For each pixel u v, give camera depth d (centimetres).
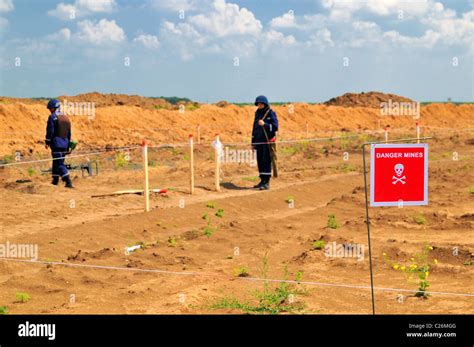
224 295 965
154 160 3028
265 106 2061
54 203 1742
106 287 1040
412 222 1530
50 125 1988
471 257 1174
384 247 1256
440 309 889
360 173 2550
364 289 996
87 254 1223
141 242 1370
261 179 2089
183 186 2130
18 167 2555
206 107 5016
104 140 3741
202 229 1471
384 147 737
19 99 4875
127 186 2141
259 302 924
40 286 1039
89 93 5566
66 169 2023
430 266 1116
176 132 4175
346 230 1468
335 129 5488
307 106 5888
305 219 1641
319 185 2147
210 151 3372
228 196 1933
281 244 1346
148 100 5794
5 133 3481
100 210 1672
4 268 1143
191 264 1189
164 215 1562
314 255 1207
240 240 1396
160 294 984
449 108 6956
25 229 1438
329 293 975
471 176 2278
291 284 1023
